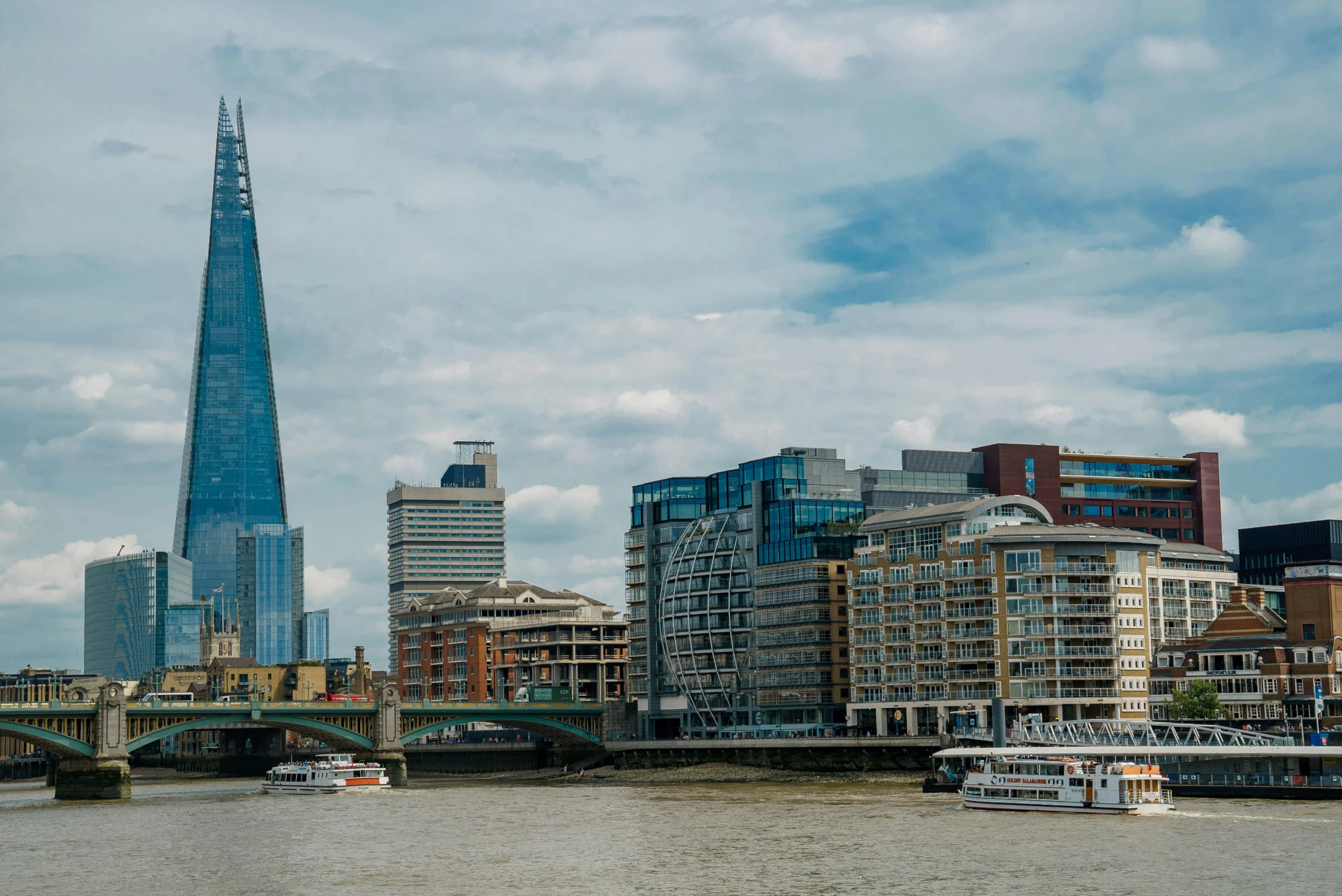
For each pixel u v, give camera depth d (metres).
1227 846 142.38
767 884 128.12
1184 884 123.19
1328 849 139.25
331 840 168.75
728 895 123.50
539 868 141.62
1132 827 159.50
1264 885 121.94
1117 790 173.25
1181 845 144.25
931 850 144.88
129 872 144.75
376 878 138.00
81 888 135.12
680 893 125.38
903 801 199.88
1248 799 188.12
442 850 157.38
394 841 166.88
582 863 144.38
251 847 163.00
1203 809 176.88
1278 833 151.50
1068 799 177.12
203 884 136.38
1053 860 136.75
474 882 133.88
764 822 175.50
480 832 173.88
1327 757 187.25
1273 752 187.38
